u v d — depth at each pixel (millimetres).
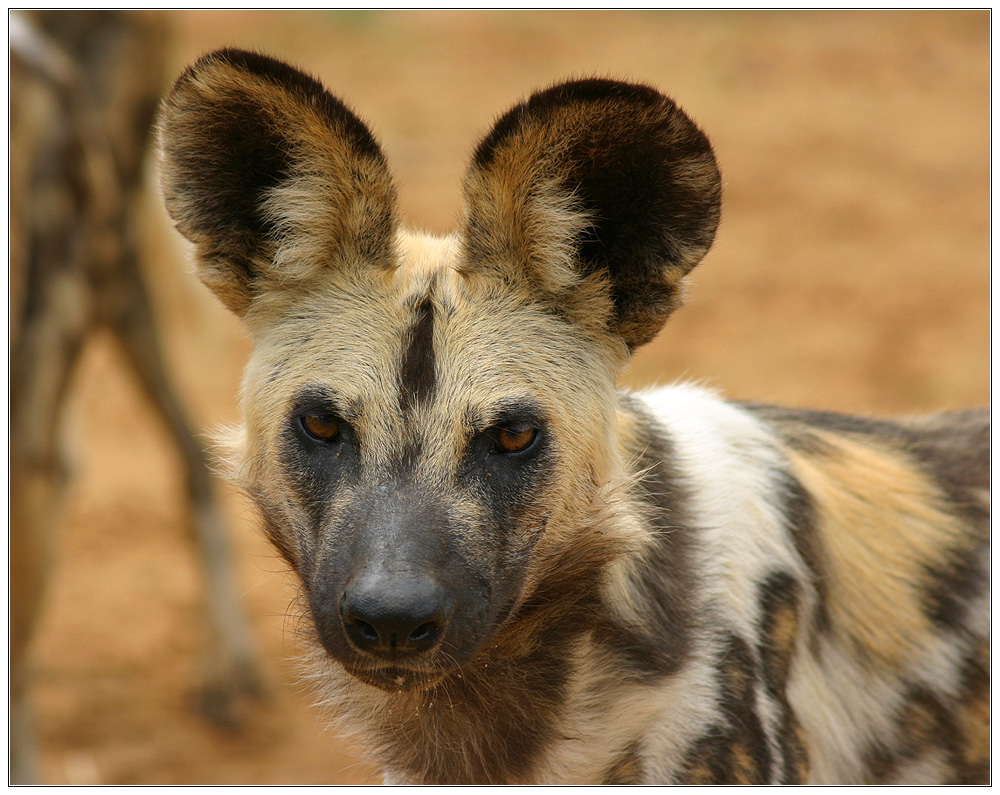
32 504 9609
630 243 5781
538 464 5617
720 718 6000
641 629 6008
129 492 15820
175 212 5836
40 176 9883
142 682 11992
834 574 6758
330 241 5871
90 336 10609
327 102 5609
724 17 35812
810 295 19547
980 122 27312
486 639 5453
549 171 5547
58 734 11000
